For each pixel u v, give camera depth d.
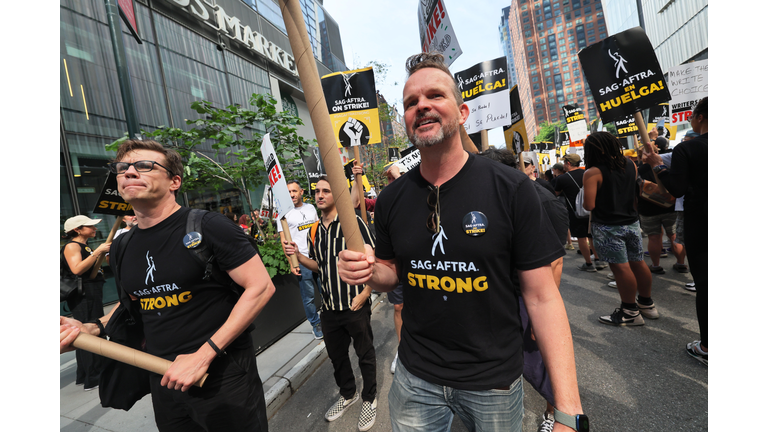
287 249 2.47
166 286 1.39
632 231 3.19
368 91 3.30
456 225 1.07
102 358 1.50
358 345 2.42
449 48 3.15
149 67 8.94
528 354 1.83
